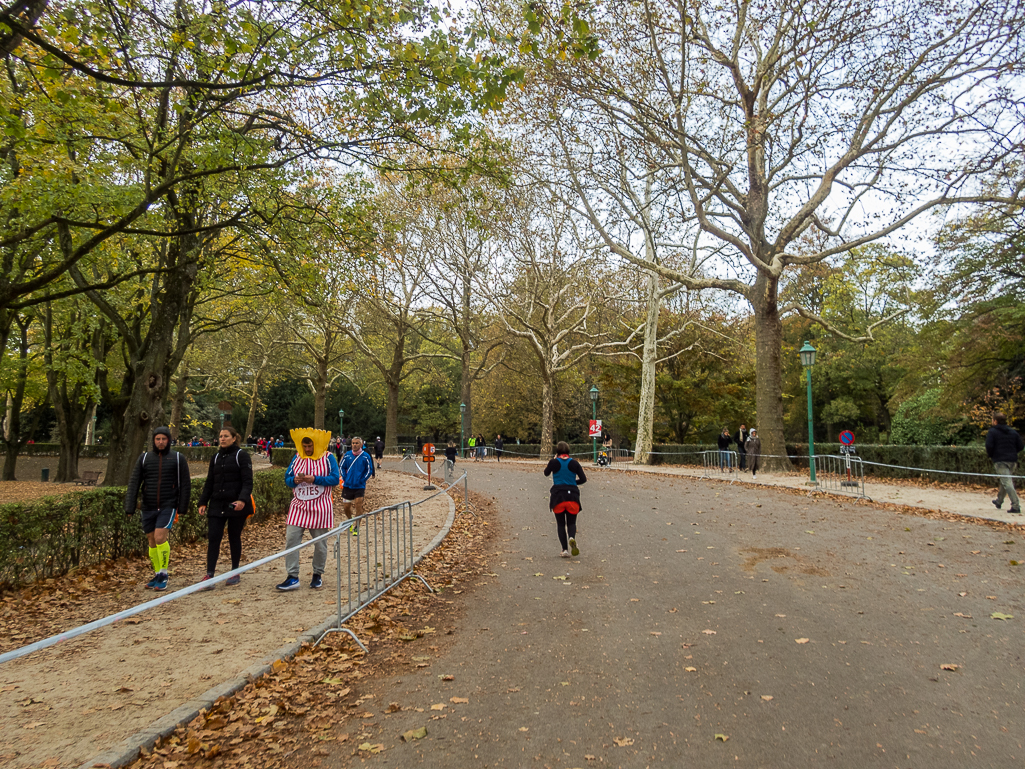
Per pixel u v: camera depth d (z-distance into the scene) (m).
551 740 3.68
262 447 57.16
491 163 11.52
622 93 18.98
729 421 39.41
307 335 45.00
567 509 9.37
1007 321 19.88
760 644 5.32
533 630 5.88
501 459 44.19
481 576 8.33
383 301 42.62
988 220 20.42
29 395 29.98
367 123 10.89
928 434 27.42
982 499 14.83
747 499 15.70
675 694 4.31
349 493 11.68
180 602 6.86
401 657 5.25
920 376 23.89
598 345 39.19
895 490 17.09
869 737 3.65
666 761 3.40
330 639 5.67
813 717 3.92
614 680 4.59
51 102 9.55
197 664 4.94
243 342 42.69
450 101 9.88
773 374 23.73
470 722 3.96
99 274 19.09
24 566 7.46
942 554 8.82
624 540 10.53
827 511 13.27
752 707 4.08
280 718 4.08
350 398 66.06
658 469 28.73
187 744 3.68
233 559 7.93
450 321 44.16
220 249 15.41
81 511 8.31
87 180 10.98
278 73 9.16
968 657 4.97
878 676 4.60
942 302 22.05
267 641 5.51
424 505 16.00
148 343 14.87
